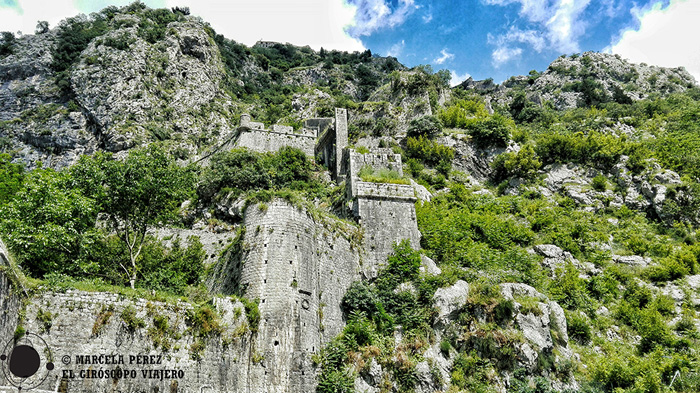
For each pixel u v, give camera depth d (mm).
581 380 28141
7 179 41250
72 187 30141
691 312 35906
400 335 27781
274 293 24297
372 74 176750
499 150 59594
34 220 27297
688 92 104312
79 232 29094
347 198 37250
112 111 93562
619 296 38094
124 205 30766
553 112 103062
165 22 130500
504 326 28359
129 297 19812
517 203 50031
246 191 44375
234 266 26953
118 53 105125
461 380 26125
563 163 57562
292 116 96250
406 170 54312
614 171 56250
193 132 99938
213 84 118812
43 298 18000
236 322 22562
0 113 97938
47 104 98375
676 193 50438
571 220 48125
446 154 58344
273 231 26062
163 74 108062
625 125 79312
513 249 38438
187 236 35781
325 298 27734
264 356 22672
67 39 113438
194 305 21500
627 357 30922
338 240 31031
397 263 32031
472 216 43500
